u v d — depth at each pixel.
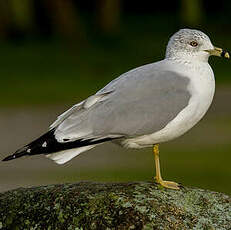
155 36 40.62
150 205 8.02
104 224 7.84
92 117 8.60
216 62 32.56
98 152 18.94
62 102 25.67
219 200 8.41
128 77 8.91
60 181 16.03
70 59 34.94
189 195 8.42
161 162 17.84
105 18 41.72
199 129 21.11
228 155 18.36
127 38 40.16
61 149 8.37
